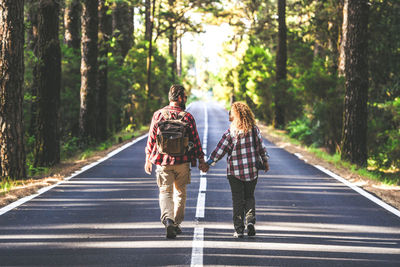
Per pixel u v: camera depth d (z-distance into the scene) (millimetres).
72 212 9109
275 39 46156
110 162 17062
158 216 8930
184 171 7535
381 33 23297
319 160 18156
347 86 17531
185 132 7430
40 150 15883
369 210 9836
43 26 15758
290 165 16828
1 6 12312
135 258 6500
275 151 21562
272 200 10734
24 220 8414
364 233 8078
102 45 26188
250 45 53438
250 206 7637
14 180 12297
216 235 7738
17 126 12711
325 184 13000
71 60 27391
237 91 60031
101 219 8617
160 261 6402
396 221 8938
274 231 8086
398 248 7254
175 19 45031
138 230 7926
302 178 13977
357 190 12156
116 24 38438
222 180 13398
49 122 15945
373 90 24734
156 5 43656
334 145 21172
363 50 17297
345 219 9039
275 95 32812
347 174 14758
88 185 12180
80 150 21703
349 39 17422
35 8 16703
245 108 7707
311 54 36375
